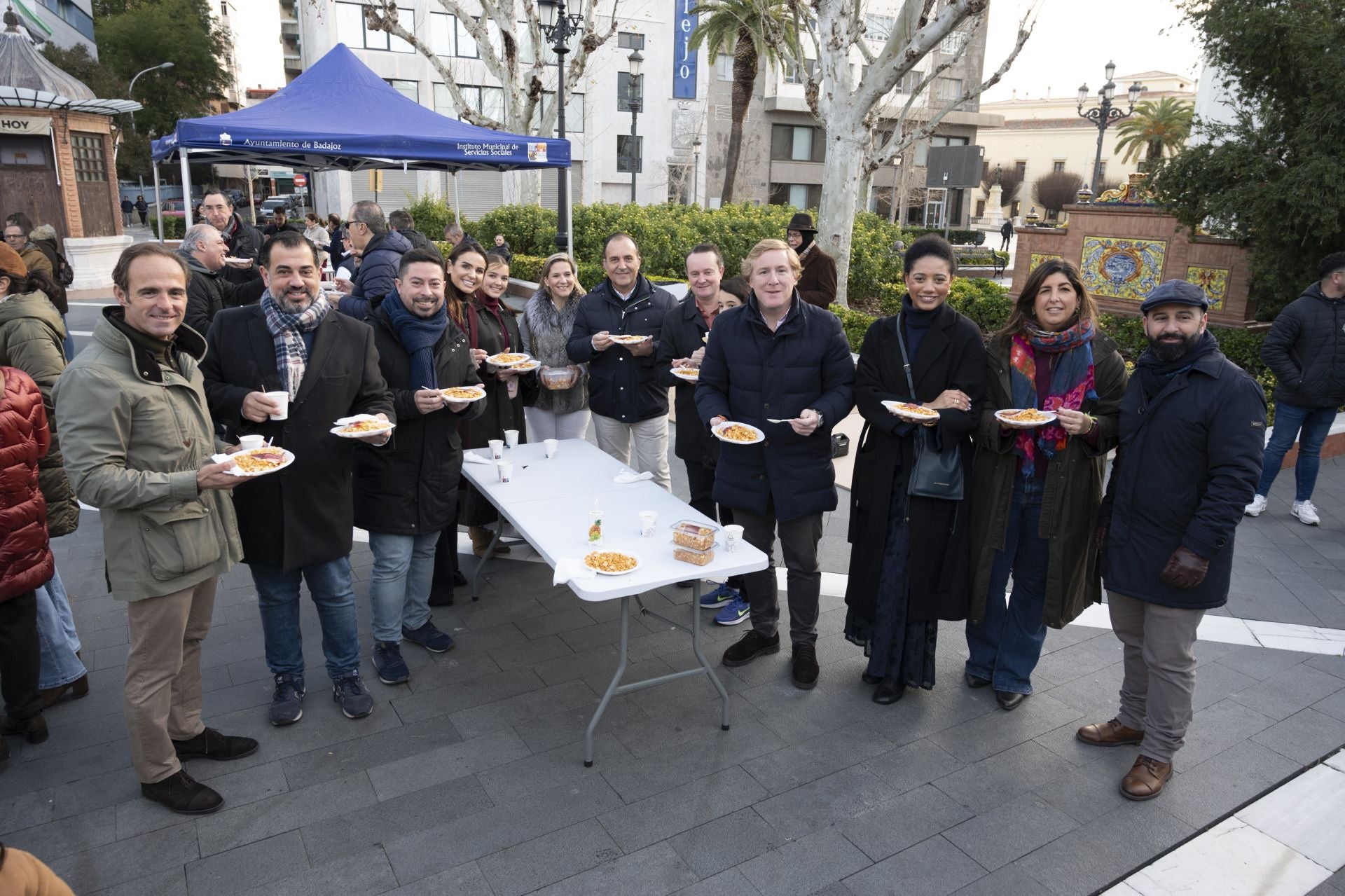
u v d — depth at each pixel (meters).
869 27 32.78
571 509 3.66
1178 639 2.96
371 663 3.92
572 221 16.28
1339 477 6.94
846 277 11.75
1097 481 3.32
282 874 2.61
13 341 3.37
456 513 3.88
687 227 15.16
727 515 4.50
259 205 40.50
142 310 2.55
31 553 3.02
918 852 2.75
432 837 2.78
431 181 32.50
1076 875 2.67
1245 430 2.76
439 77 30.05
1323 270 5.49
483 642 4.14
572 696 3.66
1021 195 64.50
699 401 3.79
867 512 3.54
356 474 3.60
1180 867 2.71
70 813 2.87
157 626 2.72
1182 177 9.02
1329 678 3.90
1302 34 7.69
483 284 4.57
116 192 20.61
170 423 2.65
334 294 6.21
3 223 17.89
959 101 16.12
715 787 3.06
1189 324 2.84
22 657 3.13
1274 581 4.95
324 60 8.95
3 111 17.41
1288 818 2.96
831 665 3.98
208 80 44.34
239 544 2.95
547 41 13.82
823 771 3.17
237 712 3.49
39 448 3.03
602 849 2.74
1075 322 3.28
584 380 5.01
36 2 30.80
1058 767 3.22
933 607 3.47
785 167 37.94
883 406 3.40
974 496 3.45
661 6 33.59
